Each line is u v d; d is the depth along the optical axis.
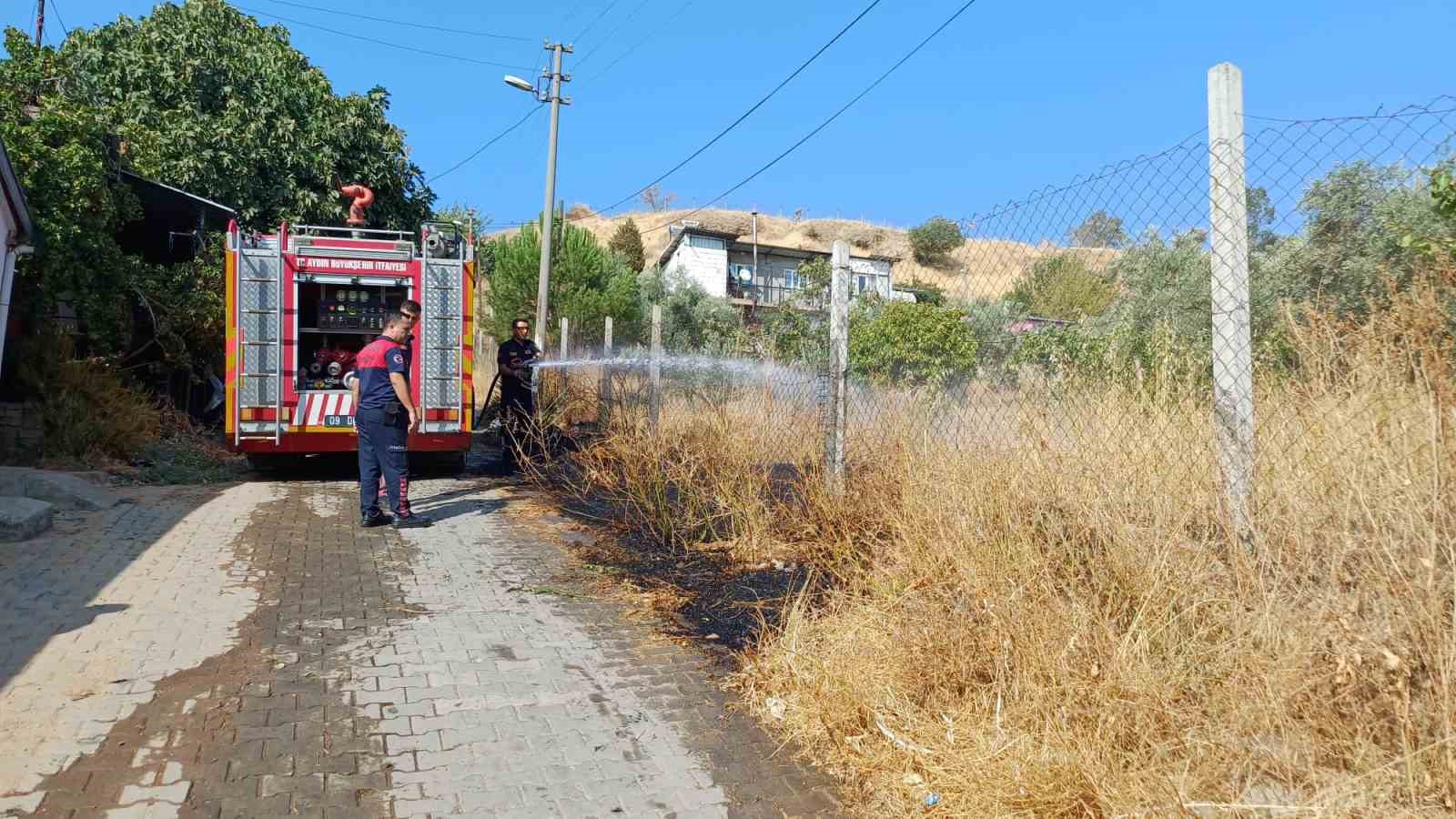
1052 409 4.92
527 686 4.28
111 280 12.27
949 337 6.07
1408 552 3.08
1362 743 2.89
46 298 11.30
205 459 11.55
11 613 4.98
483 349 24.62
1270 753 2.89
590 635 5.00
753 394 8.94
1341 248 3.90
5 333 9.41
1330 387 3.62
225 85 16.81
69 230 11.14
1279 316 4.10
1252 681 3.12
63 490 7.69
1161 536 3.88
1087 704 3.28
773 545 6.61
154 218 16.03
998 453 4.92
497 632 5.02
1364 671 3.00
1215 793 2.85
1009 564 4.04
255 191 16.81
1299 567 3.45
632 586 5.89
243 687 4.17
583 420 12.75
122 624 4.93
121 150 13.72
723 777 3.51
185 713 3.89
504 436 10.74
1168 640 3.42
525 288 26.41
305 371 9.93
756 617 5.25
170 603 5.32
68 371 10.49
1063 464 4.51
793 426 8.09
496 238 32.69
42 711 3.85
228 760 3.50
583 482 9.32
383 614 5.27
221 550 6.64
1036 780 3.09
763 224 71.44
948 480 4.91
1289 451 3.72
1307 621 3.17
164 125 15.94
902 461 5.81
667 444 8.39
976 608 3.91
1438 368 3.28
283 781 3.36
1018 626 3.62
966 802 3.20
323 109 17.59
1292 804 2.72
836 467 6.66
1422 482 3.17
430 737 3.74
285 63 17.41
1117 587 3.79
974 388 5.70
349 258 9.77
